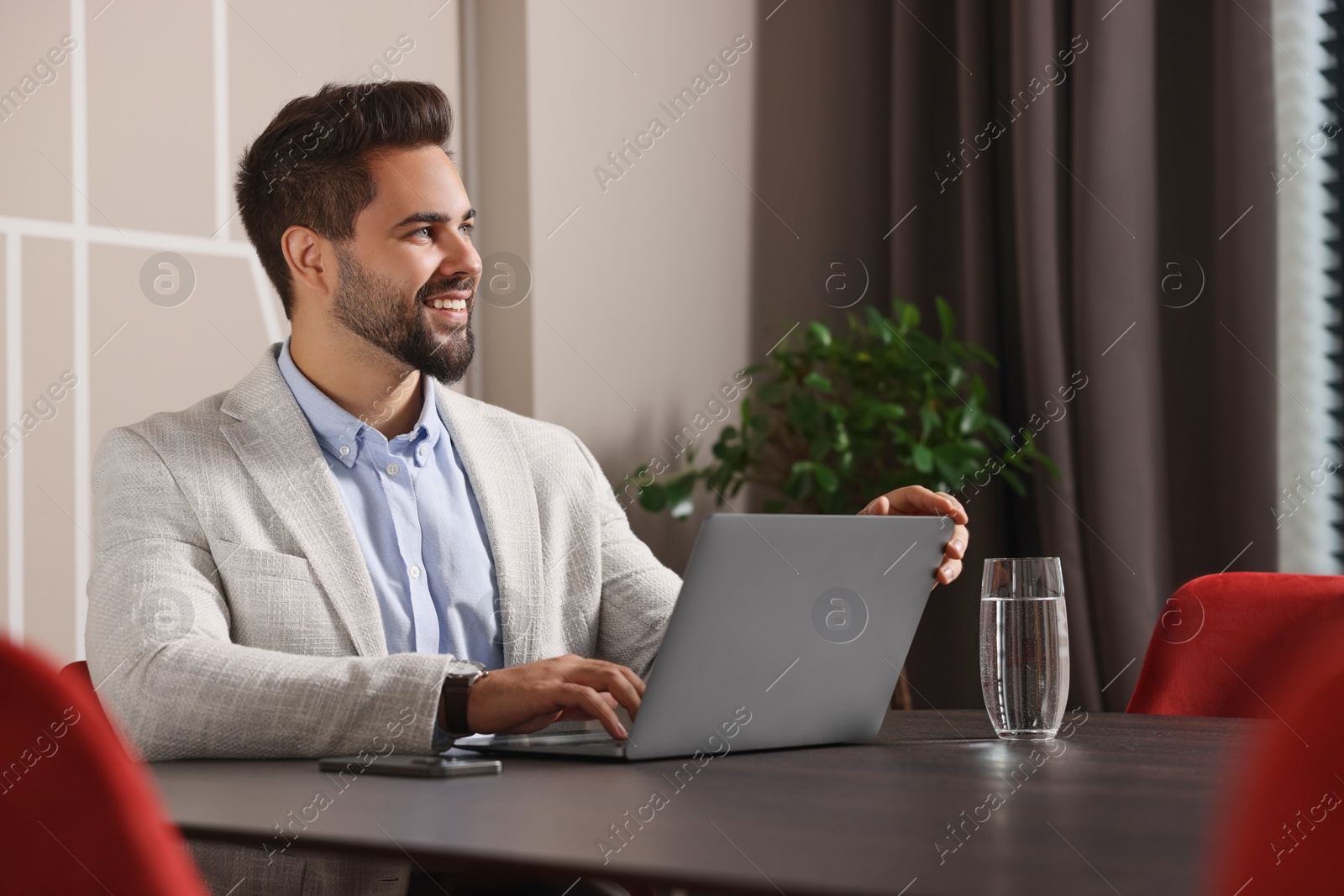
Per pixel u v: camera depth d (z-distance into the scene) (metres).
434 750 0.92
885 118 3.04
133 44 2.04
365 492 1.35
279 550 1.21
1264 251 2.40
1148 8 2.52
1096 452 2.50
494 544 1.37
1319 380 2.50
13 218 1.90
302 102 1.38
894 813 0.63
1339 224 2.50
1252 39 2.41
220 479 1.21
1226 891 0.31
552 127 2.51
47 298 1.93
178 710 0.93
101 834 0.34
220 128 2.15
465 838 0.58
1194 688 1.41
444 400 1.46
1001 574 1.00
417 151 1.34
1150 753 0.88
